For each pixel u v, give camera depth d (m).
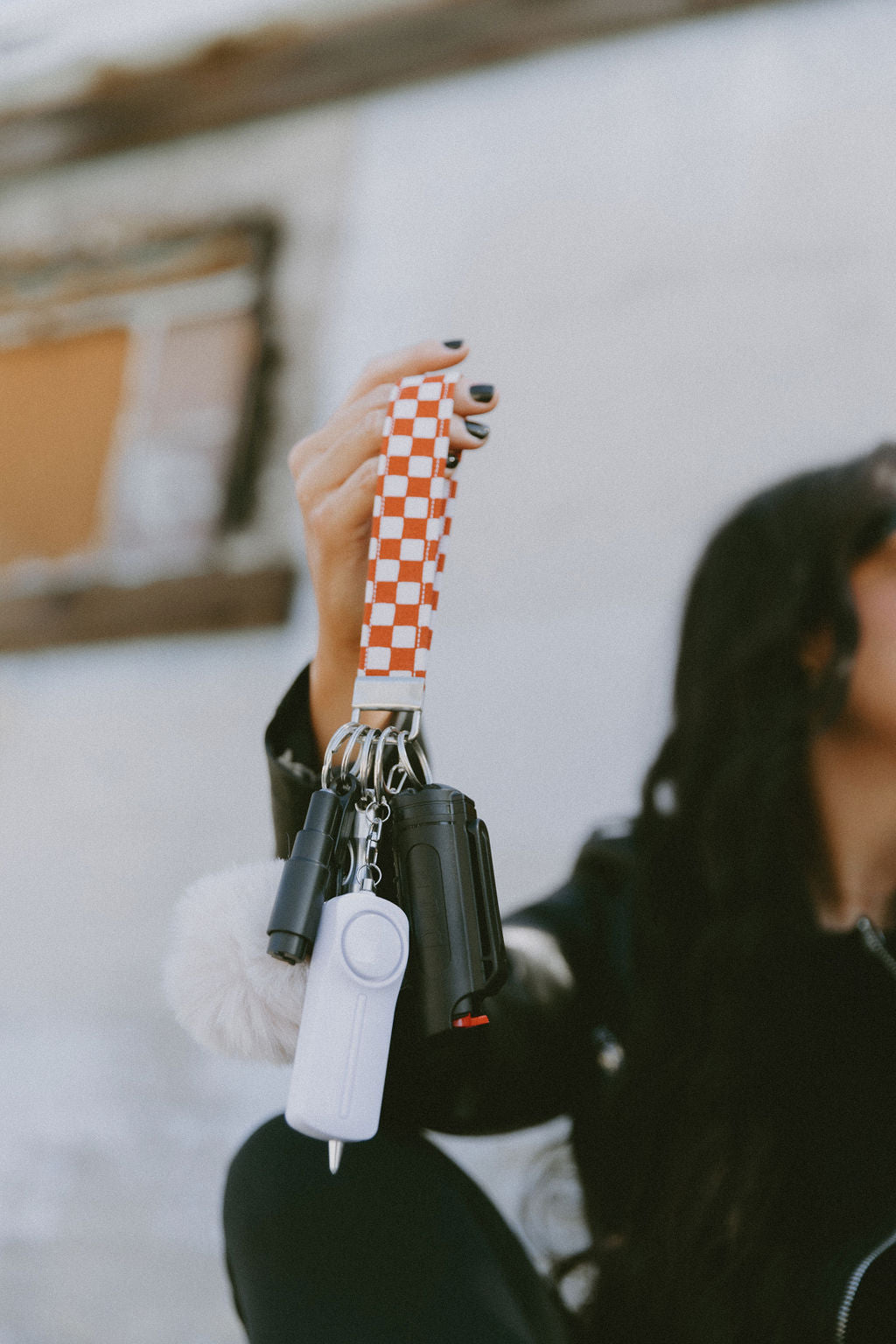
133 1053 2.23
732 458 2.19
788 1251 0.75
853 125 2.32
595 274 2.46
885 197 2.24
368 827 0.56
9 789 2.63
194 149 3.12
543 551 2.29
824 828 0.90
